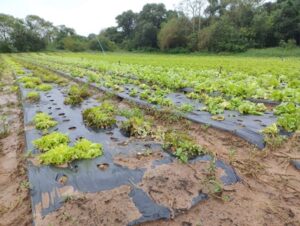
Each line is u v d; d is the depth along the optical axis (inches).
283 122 211.2
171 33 2647.6
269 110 287.0
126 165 161.6
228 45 2269.9
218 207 127.3
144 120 257.3
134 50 3206.2
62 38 3528.5
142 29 3112.7
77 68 763.4
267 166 165.5
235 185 144.6
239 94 348.5
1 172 174.7
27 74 657.0
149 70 616.7
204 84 390.3
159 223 117.3
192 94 346.0
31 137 210.1
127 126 215.3
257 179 151.4
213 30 2333.9
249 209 126.6
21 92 400.2
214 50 2390.5
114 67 743.1
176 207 125.3
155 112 277.7
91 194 134.4
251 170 159.5
